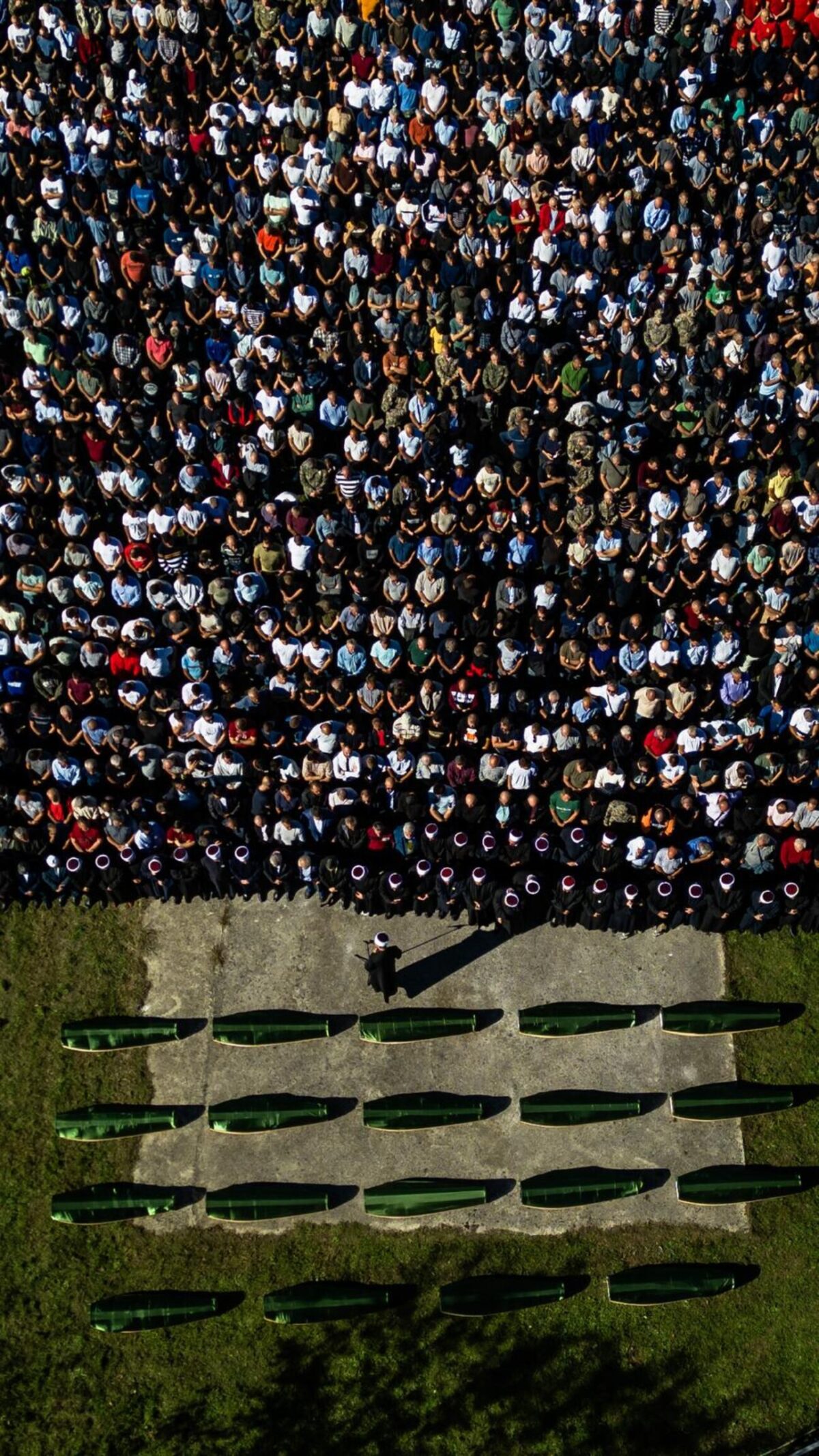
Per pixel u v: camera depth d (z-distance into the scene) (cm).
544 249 2691
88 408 2605
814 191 2739
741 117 2802
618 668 2448
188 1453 2030
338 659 2445
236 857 2330
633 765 2402
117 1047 2292
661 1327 2105
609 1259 2142
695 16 2812
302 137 2816
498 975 2353
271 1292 2117
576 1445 2028
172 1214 2178
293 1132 2230
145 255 2709
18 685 2470
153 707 2428
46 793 2345
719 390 2578
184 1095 2261
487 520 2528
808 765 2364
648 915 2358
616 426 2634
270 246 2739
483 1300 2095
